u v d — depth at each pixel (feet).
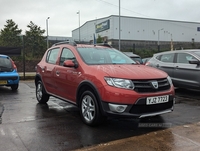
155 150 10.96
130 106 12.55
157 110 13.55
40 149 11.02
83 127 14.23
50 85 19.02
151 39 207.92
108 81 13.01
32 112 17.90
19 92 27.55
